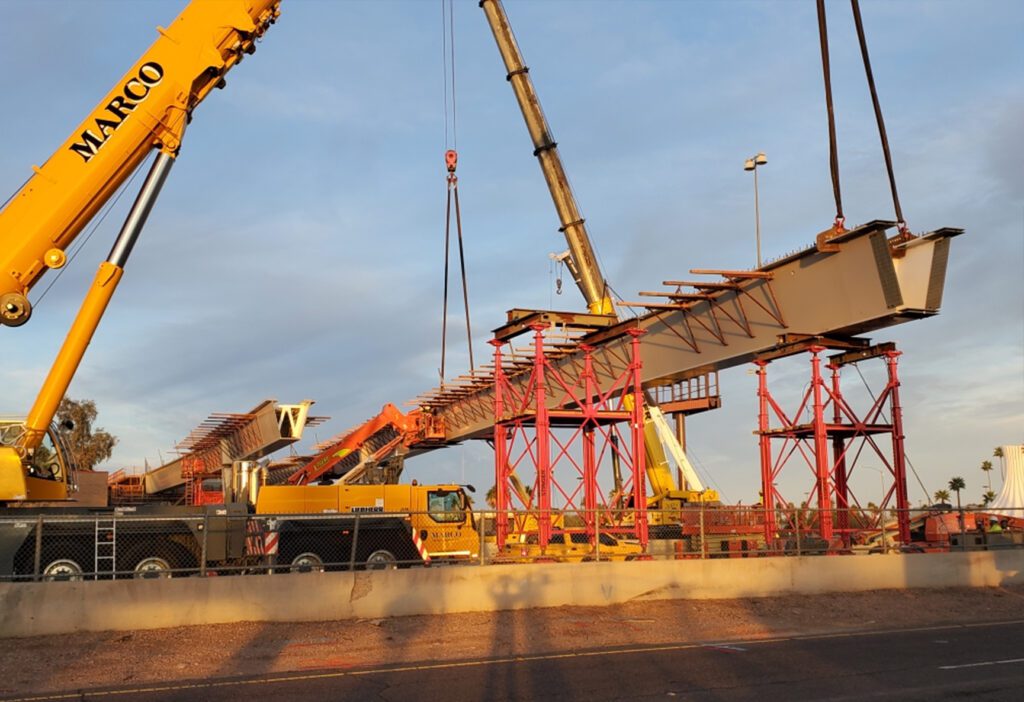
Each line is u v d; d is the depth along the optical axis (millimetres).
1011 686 11352
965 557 25125
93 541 20062
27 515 18875
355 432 35938
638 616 18734
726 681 11750
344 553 24266
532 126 42812
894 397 31797
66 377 17344
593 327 27156
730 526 30359
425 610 18234
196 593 16422
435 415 39156
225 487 27984
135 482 58219
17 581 17219
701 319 31578
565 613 18750
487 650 14828
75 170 17656
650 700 10484
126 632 15523
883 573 23781
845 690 11078
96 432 69125
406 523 24891
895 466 31500
